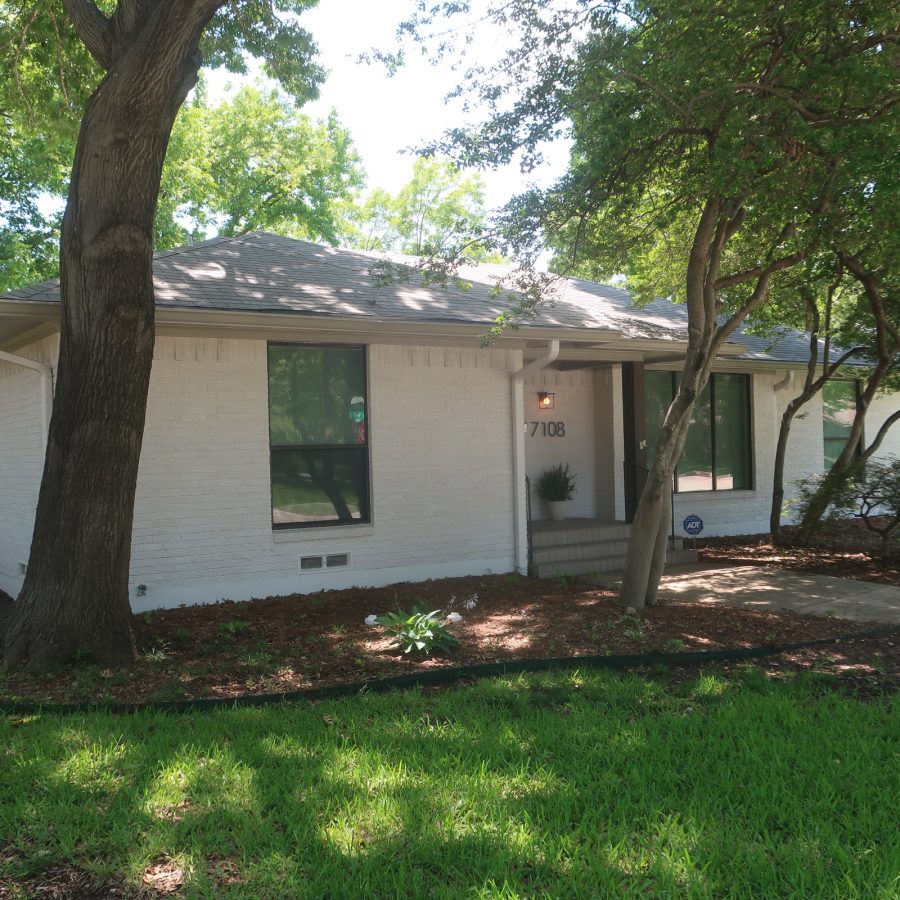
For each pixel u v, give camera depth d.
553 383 13.00
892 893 3.03
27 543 9.85
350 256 11.21
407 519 9.79
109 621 6.37
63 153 17.28
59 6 10.13
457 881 3.19
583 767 4.30
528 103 7.81
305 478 9.29
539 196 8.28
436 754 4.45
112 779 4.09
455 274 8.82
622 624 7.68
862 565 11.64
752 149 7.50
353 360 9.55
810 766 4.26
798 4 7.25
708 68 7.53
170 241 21.95
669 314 13.66
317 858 3.34
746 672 6.14
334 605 8.56
